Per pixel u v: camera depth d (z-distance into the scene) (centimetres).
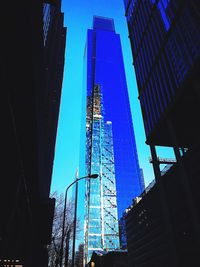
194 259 3762
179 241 4212
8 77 1087
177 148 4603
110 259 7412
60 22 4234
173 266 4178
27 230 2323
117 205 17900
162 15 5700
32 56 1071
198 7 4312
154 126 5531
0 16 958
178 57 4816
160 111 5350
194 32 4366
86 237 16438
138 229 6338
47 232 2473
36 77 1163
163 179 5041
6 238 1366
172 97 4900
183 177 4200
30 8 948
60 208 4547
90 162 19650
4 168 1333
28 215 2084
